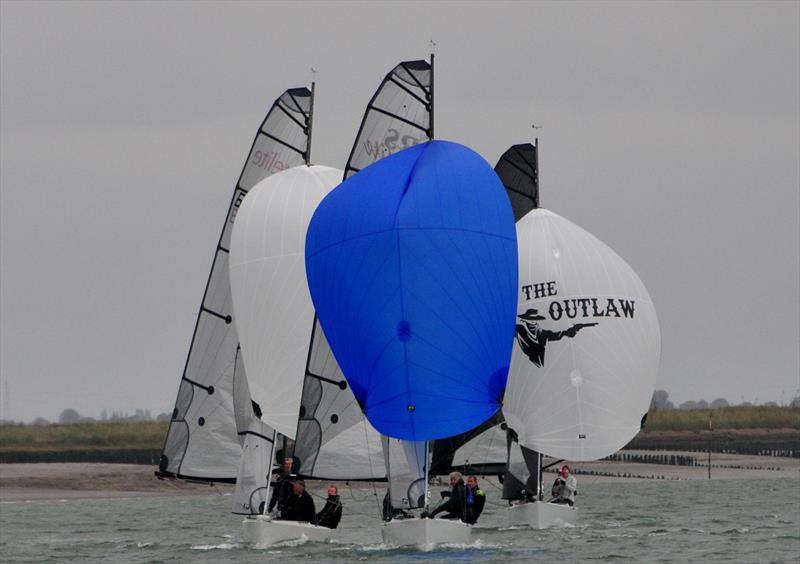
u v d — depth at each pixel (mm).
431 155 166875
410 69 173500
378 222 163375
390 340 162250
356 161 173625
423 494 166500
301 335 180500
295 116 196250
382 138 173500
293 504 177125
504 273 164875
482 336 163000
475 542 178375
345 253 164875
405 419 162250
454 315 162125
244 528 176875
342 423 175750
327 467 175875
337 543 176750
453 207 163625
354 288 164125
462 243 162875
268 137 197000
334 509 179125
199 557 173375
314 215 169375
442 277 162125
